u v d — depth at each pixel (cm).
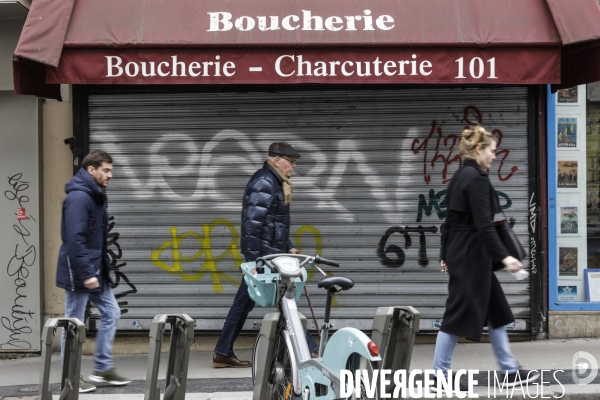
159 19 1016
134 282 1134
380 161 1123
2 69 1172
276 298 771
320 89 1120
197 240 1131
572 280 1172
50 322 717
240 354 1105
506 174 1120
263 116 1124
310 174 1126
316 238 1128
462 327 788
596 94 1167
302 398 712
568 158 1171
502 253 762
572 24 985
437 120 1120
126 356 1132
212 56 994
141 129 1127
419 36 997
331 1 1032
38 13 996
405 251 1126
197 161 1127
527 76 990
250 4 1029
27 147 1186
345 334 654
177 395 734
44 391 707
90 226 880
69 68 992
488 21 1009
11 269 1188
